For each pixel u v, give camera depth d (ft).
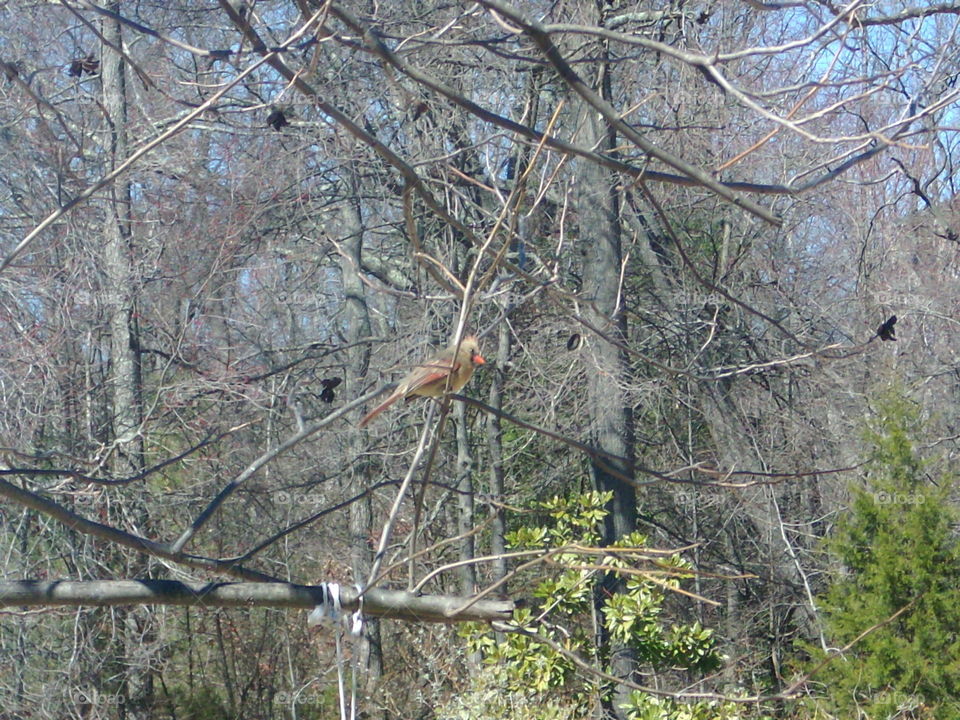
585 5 33.71
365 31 19.31
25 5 38.34
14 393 38.73
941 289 54.39
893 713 42.86
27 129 41.16
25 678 41.22
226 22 41.27
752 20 42.47
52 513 19.56
